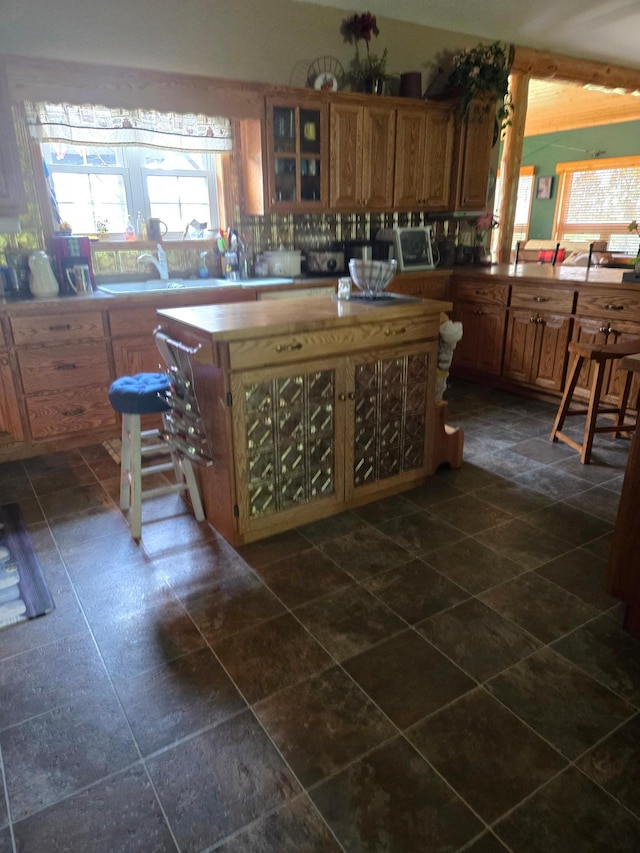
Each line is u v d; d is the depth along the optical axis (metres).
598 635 1.83
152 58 3.52
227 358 2.06
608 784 1.34
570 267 4.80
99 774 1.38
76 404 3.30
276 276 4.16
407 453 2.74
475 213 4.85
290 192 4.01
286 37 3.95
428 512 2.61
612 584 1.84
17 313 3.00
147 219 3.90
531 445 3.39
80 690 1.63
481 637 1.82
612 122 9.27
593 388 3.02
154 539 2.41
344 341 2.33
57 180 3.57
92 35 3.31
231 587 2.08
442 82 4.79
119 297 3.25
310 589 2.07
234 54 3.79
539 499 2.72
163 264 3.85
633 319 3.46
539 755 1.42
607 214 9.75
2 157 2.97
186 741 1.46
